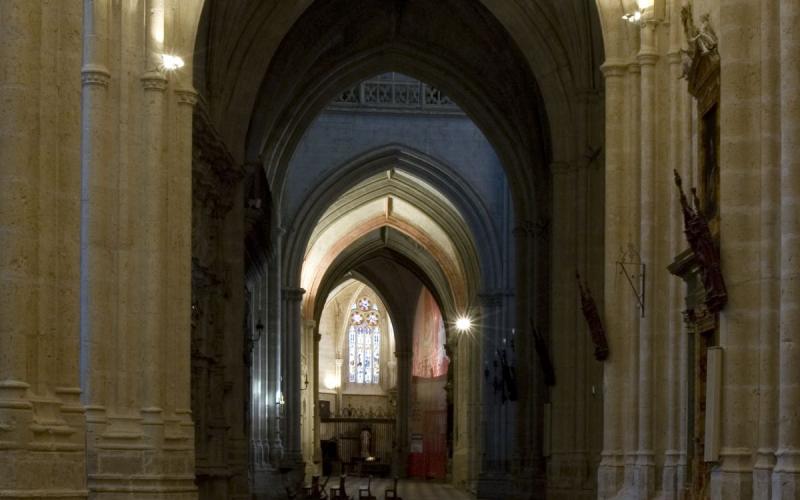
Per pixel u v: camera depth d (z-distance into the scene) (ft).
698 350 78.64
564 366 135.54
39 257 64.44
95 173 89.25
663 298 91.50
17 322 63.16
